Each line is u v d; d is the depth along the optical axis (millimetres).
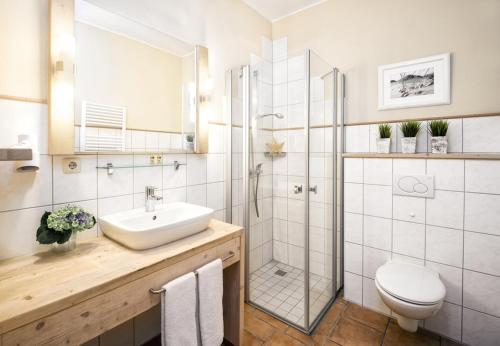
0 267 1014
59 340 799
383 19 1967
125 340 1481
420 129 1819
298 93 1956
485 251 1491
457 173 1560
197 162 1899
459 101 1683
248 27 2340
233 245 1456
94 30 1322
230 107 2090
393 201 1793
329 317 1830
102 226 1321
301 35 2436
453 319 1599
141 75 1533
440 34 1741
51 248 1165
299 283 2018
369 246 1911
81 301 843
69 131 1204
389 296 1413
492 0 1572
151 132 1598
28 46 1119
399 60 1900
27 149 953
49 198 1204
